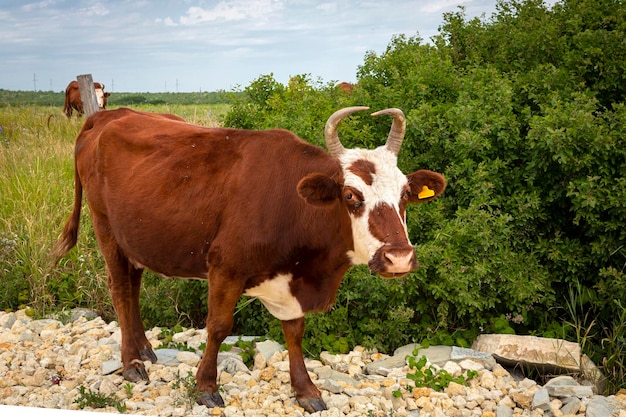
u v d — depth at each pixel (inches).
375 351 241.9
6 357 232.7
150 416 182.5
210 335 193.6
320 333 244.7
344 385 210.2
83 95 362.0
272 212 184.5
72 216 246.1
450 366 220.7
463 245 250.5
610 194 244.7
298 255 185.5
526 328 265.9
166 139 210.1
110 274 225.6
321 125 274.5
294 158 188.5
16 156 425.7
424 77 294.2
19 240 319.0
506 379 219.9
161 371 219.0
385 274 163.9
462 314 242.2
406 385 209.8
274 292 191.6
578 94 261.4
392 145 178.2
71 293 304.0
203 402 193.6
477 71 291.6
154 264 208.5
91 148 229.1
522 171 263.3
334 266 186.2
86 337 251.8
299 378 199.8
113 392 205.3
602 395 220.7
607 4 319.0
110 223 219.0
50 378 219.0
